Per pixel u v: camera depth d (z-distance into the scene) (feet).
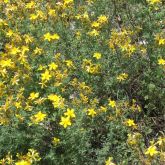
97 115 1.55
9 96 1.56
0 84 1.61
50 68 1.63
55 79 1.62
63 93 1.62
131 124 1.50
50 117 1.55
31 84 1.65
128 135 1.41
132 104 1.69
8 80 1.70
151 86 1.65
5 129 1.47
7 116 1.46
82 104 1.56
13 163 1.45
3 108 1.46
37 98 1.63
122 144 1.46
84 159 1.48
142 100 1.74
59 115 1.50
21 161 1.36
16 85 1.64
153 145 1.32
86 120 1.56
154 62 1.74
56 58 1.74
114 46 1.72
